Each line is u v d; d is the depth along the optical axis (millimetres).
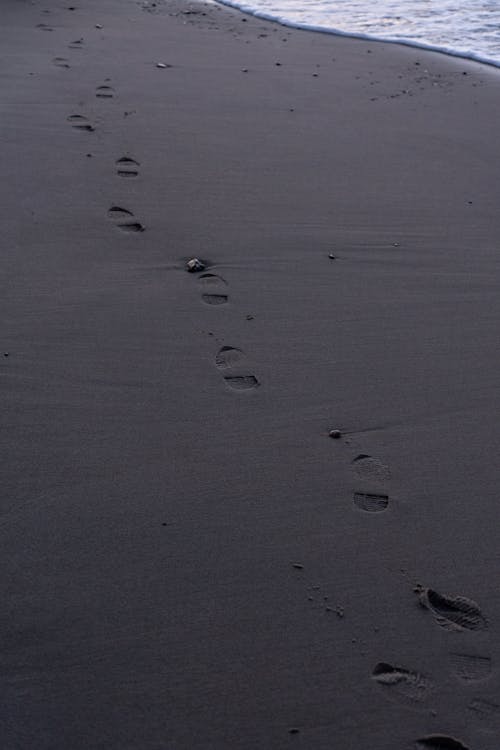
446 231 3492
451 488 2156
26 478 2096
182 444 2248
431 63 6129
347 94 5266
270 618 1772
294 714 1586
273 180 3873
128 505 2037
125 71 5406
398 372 2598
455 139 4527
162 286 2973
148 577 1849
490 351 2723
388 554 1949
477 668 1683
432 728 1567
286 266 3164
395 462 2238
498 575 1906
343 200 3717
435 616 1797
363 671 1670
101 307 2822
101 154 4023
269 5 8250
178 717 1569
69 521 1978
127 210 3502
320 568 1902
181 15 7508
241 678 1646
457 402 2477
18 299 2830
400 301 2982
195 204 3594
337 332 2787
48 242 3201
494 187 3932
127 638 1707
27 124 4328
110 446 2225
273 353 2654
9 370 2494
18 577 1823
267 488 2121
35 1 7375
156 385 2469
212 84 5277
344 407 2436
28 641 1686
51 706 1569
